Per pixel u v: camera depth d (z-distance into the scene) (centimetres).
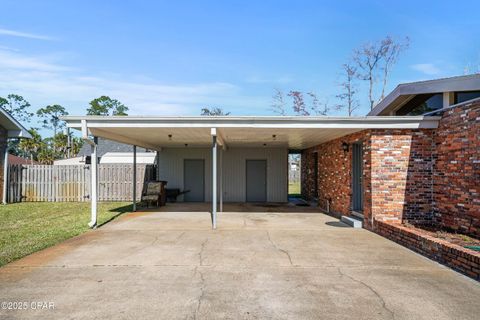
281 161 1738
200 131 997
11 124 1606
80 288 482
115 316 394
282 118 888
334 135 1111
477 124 722
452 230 792
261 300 441
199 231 902
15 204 1575
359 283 506
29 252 676
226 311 408
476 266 523
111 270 566
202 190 1736
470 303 432
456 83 831
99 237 824
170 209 1395
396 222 895
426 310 411
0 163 1606
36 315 396
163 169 1731
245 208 1445
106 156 2470
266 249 709
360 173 1075
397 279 524
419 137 900
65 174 1734
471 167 741
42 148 4575
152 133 1062
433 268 579
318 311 409
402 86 972
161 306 422
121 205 1543
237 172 1739
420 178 899
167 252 682
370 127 888
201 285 495
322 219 1124
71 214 1241
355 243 764
